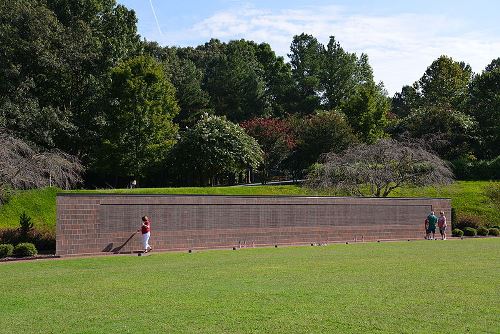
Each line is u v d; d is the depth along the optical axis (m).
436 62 97.44
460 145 62.56
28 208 35.94
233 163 52.47
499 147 64.75
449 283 15.84
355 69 105.50
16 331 10.45
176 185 57.19
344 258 23.14
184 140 52.84
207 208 29.72
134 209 27.28
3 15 51.97
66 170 39.69
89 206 26.00
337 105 97.56
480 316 11.63
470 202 49.31
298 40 108.38
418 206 39.03
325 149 61.12
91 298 13.54
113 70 55.31
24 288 15.14
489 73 72.62
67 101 56.59
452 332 10.34
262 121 66.75
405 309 12.25
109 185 57.84
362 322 11.08
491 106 68.06
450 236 40.66
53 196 37.78
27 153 34.66
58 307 12.52
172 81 80.94
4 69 50.50
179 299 13.34
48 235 28.16
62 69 53.38
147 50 73.81
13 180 32.28
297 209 33.19
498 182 54.72
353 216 35.69
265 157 62.91
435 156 46.88
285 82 101.31
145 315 11.66
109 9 63.94
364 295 13.87
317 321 11.14
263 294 13.95
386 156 44.19
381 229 36.97
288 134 65.62
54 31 54.62
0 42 51.00
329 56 103.00
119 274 18.00
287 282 15.96
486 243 33.03
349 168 43.78
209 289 14.73
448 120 62.56
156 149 54.59
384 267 19.70
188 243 28.91
